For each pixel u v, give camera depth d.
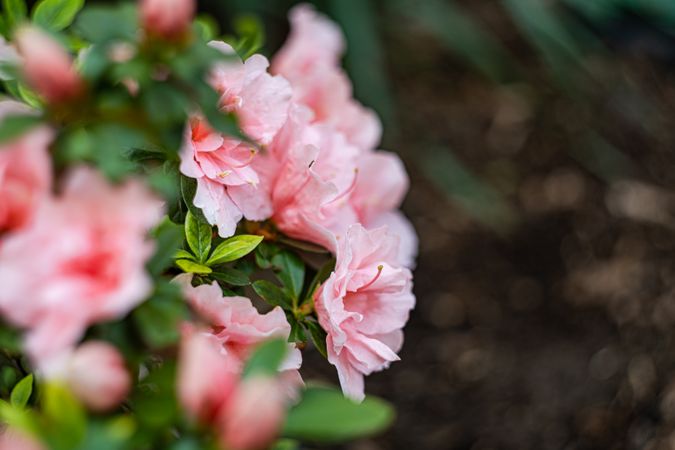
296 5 1.19
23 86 0.51
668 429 0.91
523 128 1.26
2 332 0.45
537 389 1.00
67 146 0.45
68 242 0.43
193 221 0.51
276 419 0.42
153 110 0.45
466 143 1.24
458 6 1.39
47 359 0.43
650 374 0.97
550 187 1.20
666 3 1.21
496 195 1.19
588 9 1.19
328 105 0.63
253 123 0.52
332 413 0.45
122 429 0.43
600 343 1.03
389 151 1.21
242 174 0.52
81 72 0.47
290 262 0.55
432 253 1.14
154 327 0.45
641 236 1.12
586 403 0.97
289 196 0.54
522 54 1.36
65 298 0.42
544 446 0.95
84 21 0.46
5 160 0.44
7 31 0.55
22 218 0.45
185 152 0.49
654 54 1.32
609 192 1.18
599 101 1.27
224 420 0.42
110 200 0.43
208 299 0.49
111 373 0.43
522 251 1.14
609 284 1.09
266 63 0.52
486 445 0.96
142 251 0.43
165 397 0.45
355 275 0.52
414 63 1.33
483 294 1.10
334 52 0.74
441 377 1.02
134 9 0.46
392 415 0.45
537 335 1.06
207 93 0.46
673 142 1.24
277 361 0.45
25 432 0.43
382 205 0.60
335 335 0.51
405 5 1.23
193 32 0.47
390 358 0.52
